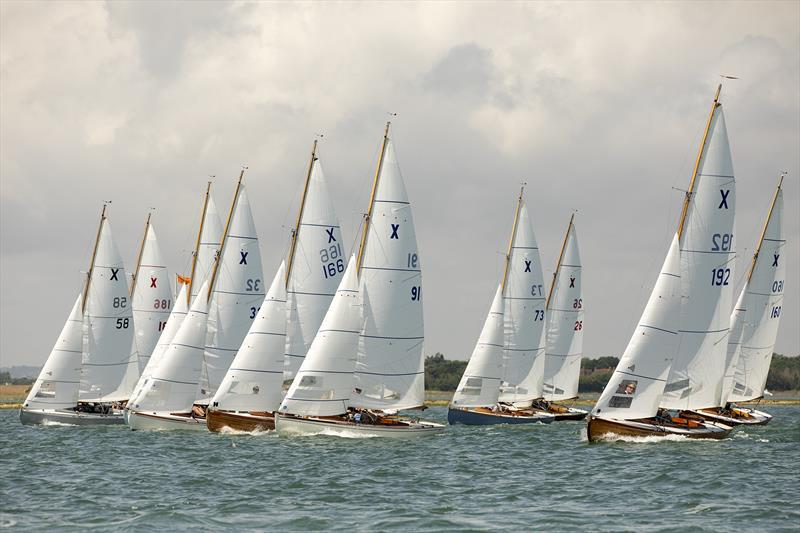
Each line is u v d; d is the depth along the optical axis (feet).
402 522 186.91
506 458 281.74
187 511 196.03
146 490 221.46
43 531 177.99
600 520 189.26
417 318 332.19
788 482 234.17
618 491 222.28
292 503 206.18
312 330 343.46
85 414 403.54
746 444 320.91
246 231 357.41
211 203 394.93
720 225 312.09
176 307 382.63
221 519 189.26
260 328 332.80
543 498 213.46
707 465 262.88
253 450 292.81
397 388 330.54
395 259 328.90
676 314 301.02
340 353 318.24
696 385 316.19
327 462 268.41
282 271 335.88
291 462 267.59
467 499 212.23
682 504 205.87
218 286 355.77
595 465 264.11
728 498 212.84
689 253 312.29
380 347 327.88
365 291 328.29
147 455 284.00
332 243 344.90
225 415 331.98
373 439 321.32
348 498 212.84
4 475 245.45
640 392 302.45
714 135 310.86
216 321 355.15
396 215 328.90
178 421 350.64
